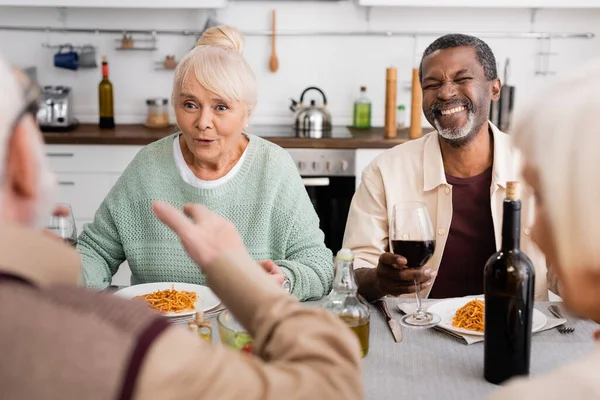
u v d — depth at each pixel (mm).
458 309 1612
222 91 1931
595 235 711
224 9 4156
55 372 644
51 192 771
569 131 724
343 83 4223
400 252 1601
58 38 4180
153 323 695
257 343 832
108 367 652
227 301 861
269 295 845
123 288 1830
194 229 883
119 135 3723
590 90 731
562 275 753
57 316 673
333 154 3680
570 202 718
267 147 2129
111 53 4195
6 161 712
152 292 1793
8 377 646
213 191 2055
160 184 2084
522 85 4242
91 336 662
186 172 2074
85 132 3820
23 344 653
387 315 1625
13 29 4168
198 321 1431
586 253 722
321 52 4195
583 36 4172
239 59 1988
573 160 715
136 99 4234
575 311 778
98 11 4164
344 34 4172
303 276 1861
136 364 660
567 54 4203
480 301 1611
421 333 1553
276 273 1622
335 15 4168
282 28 4176
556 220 730
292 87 4230
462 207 2131
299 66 4207
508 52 4207
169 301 1694
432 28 4180
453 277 2145
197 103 1953
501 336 1292
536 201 777
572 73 766
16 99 710
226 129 1973
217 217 911
